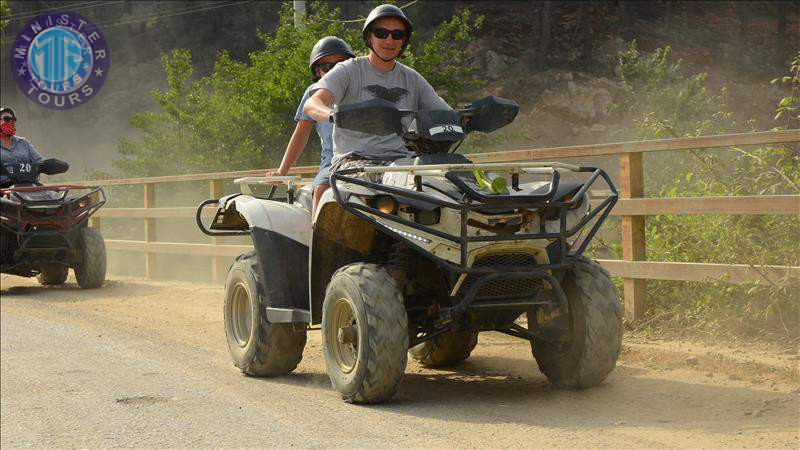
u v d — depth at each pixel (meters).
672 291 8.66
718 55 48.78
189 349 8.79
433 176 6.01
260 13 55.44
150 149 23.41
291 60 20.69
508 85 46.50
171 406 6.52
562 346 6.34
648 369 6.89
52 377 7.70
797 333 7.35
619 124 41.75
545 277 5.87
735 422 5.32
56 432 6.00
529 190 6.01
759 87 42.78
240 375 7.52
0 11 36.06
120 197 23.25
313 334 9.40
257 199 7.47
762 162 8.45
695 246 8.64
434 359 7.53
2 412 6.58
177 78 24.78
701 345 7.56
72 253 13.82
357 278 6.04
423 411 5.99
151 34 59.44
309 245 6.88
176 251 14.85
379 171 5.96
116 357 8.48
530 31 52.94
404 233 5.93
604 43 51.16
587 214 6.09
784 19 46.62
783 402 5.68
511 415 5.78
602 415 5.67
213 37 56.75
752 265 7.57
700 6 55.59
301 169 11.97
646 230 9.25
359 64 6.61
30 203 13.30
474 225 5.85
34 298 12.99
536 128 42.25
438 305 6.41
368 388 5.98
